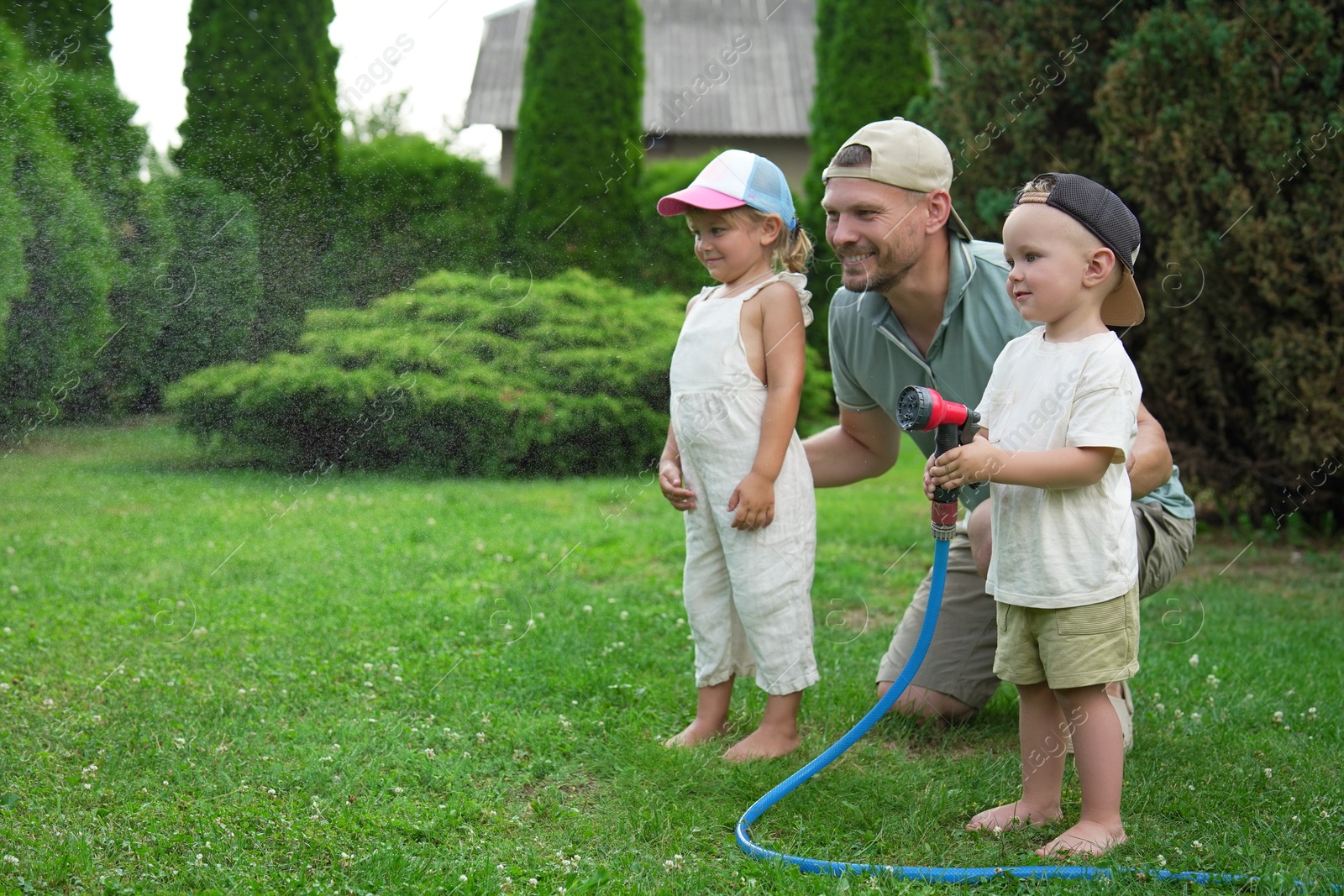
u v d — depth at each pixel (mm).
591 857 1785
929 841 1856
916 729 2445
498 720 2400
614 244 5434
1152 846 1801
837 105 7395
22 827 1811
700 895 1652
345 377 3234
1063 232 1805
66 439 3695
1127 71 4480
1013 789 2078
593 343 3475
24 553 3932
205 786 1989
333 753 2145
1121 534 1812
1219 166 4398
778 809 1954
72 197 3271
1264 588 4121
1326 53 4168
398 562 3982
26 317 3334
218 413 3314
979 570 2320
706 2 12195
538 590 3682
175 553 4008
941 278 2246
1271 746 2279
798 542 2248
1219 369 4668
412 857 1733
